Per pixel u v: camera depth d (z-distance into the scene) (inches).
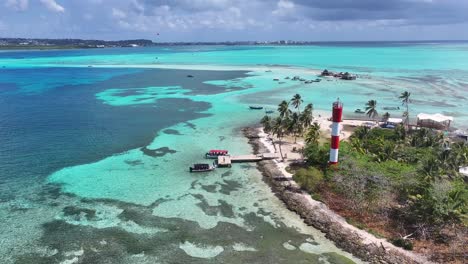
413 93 5836.6
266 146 3213.6
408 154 2655.0
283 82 7022.6
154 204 2174.0
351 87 6427.2
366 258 1690.5
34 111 4456.2
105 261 1659.7
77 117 4173.2
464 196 1908.2
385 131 3312.0
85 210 2094.0
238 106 4837.6
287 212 2102.6
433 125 3769.7
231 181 2509.8
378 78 7598.4
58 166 2719.0
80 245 1771.7
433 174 2106.3
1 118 4094.5
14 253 1705.2
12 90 6018.7
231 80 7322.8
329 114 4377.5
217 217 2042.3
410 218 1947.6
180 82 7012.8
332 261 1674.5
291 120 3267.7
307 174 2411.4
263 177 2581.2
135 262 1656.0
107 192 2317.9
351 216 2016.5
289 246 1786.4
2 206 2122.3
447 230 1838.1
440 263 1622.8
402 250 1723.7
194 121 4047.7
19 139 3346.5
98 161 2832.2
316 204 2156.7
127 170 2667.3
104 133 3560.5
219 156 2864.2
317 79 7322.8
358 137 3132.4
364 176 2217.0
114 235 1855.3
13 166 2709.2
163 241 1813.5
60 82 6988.2
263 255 1717.5
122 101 5113.2
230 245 1790.1
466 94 5718.5
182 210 2110.0
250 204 2192.4
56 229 1900.8
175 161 2856.8
